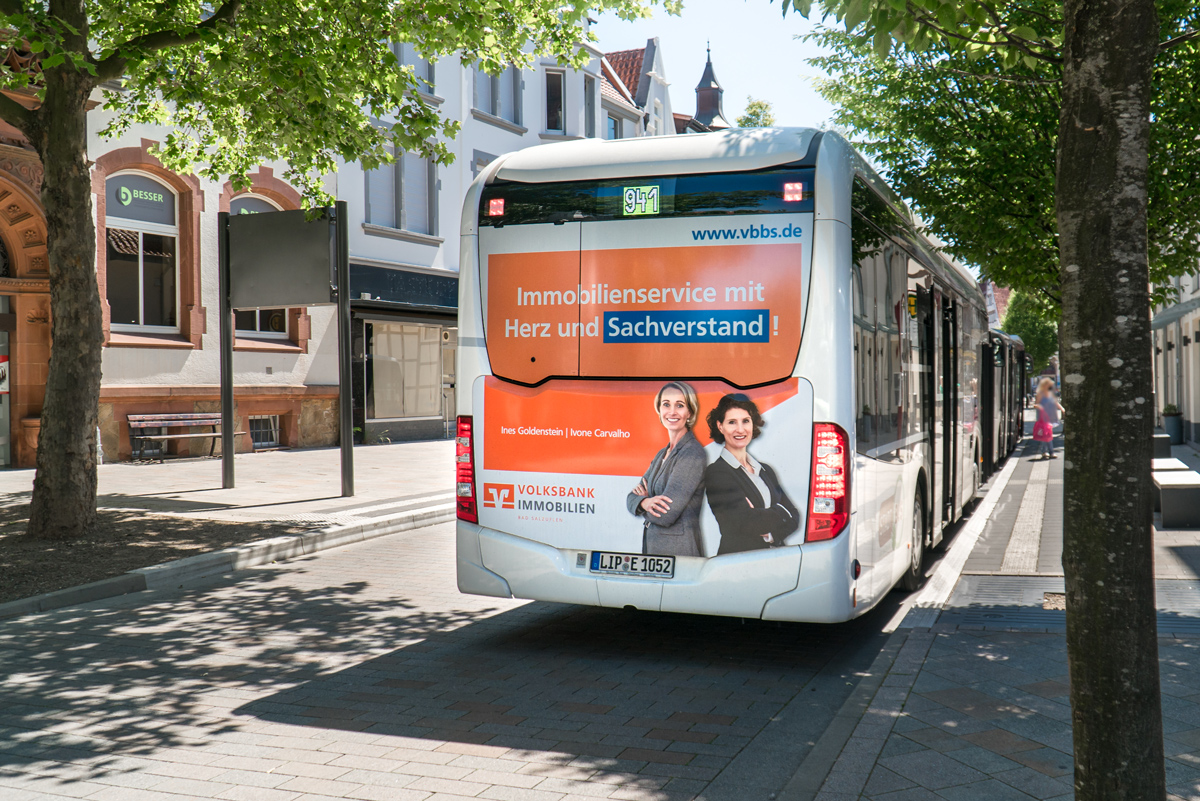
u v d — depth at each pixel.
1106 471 2.76
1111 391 2.74
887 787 3.90
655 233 5.93
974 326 14.23
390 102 12.03
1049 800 3.77
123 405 17.72
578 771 4.36
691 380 5.86
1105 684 2.79
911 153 10.55
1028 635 6.27
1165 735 4.38
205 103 11.59
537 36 12.12
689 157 5.89
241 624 7.19
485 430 6.32
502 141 27.53
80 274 9.84
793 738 4.80
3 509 11.60
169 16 9.91
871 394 6.18
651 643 6.67
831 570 5.62
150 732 4.89
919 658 5.70
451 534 11.54
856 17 4.33
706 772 4.35
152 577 8.48
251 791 4.16
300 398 21.39
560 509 6.14
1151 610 2.79
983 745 4.33
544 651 6.46
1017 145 9.78
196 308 19.06
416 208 25.08
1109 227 2.73
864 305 6.04
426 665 6.13
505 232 6.27
